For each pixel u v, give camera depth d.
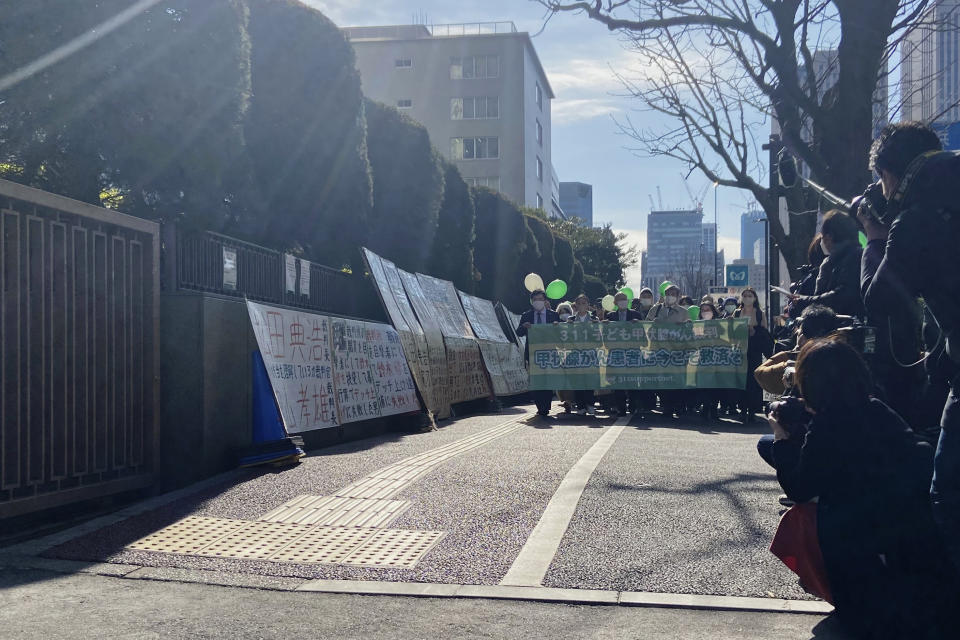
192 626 3.88
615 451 8.89
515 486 6.86
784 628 3.84
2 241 5.78
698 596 4.26
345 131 16.30
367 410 10.89
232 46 9.84
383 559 4.98
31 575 4.73
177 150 9.36
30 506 6.04
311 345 9.88
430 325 14.92
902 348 4.90
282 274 11.87
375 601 4.28
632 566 4.73
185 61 9.45
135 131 9.20
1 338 5.80
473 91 69.38
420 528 5.66
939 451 3.28
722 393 13.76
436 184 21.66
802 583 4.10
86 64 8.85
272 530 5.66
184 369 7.86
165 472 7.85
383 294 12.80
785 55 12.53
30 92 8.61
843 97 11.94
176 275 8.79
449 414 14.58
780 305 20.12
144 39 9.17
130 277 7.37
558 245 44.81
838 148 12.11
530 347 14.33
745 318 13.48
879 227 4.08
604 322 14.11
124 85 9.10
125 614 4.05
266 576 4.70
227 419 8.26
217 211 9.77
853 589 3.74
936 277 3.28
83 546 5.28
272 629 3.85
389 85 70.12
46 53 8.64
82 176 9.09
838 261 6.03
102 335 6.99
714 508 6.05
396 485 6.95
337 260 16.66
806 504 4.04
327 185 16.08
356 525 5.75
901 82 13.12
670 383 13.77
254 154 15.23
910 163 3.45
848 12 11.67
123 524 5.83
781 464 4.15
